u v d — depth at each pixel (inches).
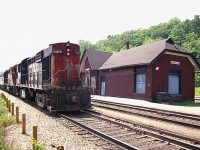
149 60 1012.5
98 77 1460.4
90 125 462.6
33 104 813.9
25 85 921.5
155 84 1016.9
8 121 478.0
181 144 325.1
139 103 901.8
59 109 596.1
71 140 353.4
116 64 1285.7
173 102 992.2
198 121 547.5
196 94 1958.7
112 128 438.9
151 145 333.4
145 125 470.0
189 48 3567.9
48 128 431.5
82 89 629.9
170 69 1070.4
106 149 315.6
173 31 4665.4
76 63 673.6
